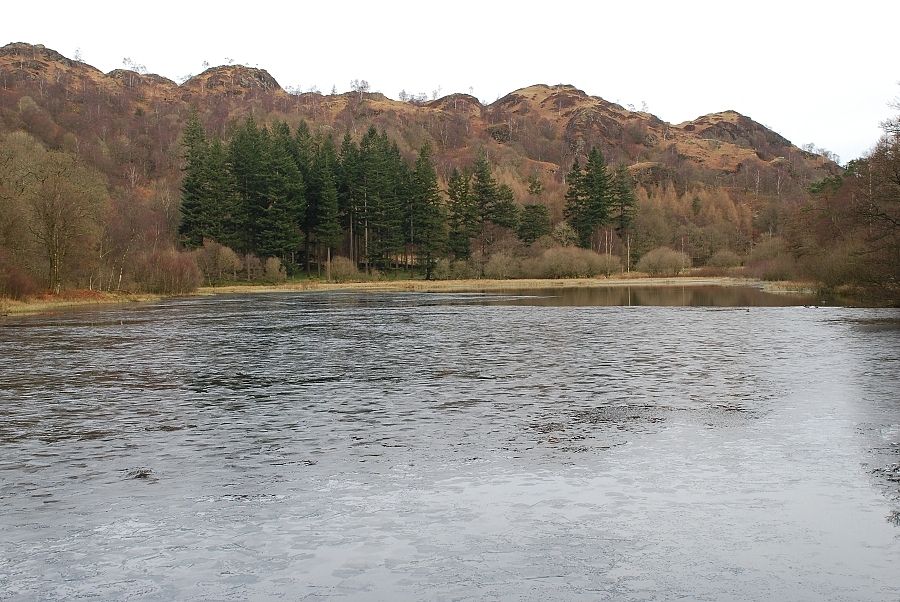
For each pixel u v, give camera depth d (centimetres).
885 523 939
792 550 859
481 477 1159
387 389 1989
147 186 16012
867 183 5497
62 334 3584
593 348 2877
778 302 5719
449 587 774
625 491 1081
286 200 10250
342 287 9544
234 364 2506
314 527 951
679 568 814
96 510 1023
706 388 1944
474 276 11031
